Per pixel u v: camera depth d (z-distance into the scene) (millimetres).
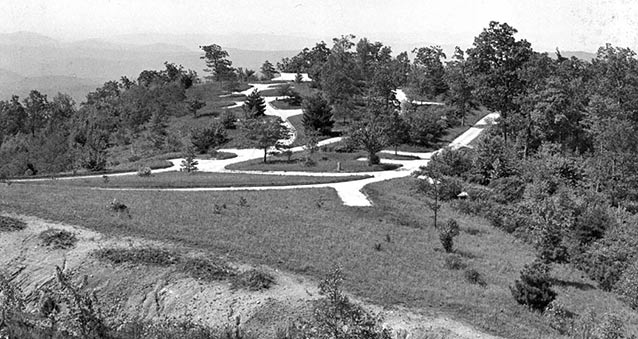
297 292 26516
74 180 55406
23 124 123688
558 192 50656
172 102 108875
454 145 79875
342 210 44500
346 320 15273
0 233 31969
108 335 18969
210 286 27141
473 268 32594
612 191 52594
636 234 40406
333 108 93312
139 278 27969
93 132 102125
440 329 23109
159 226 34000
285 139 76250
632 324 27375
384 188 54062
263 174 61000
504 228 44688
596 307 29750
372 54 119062
